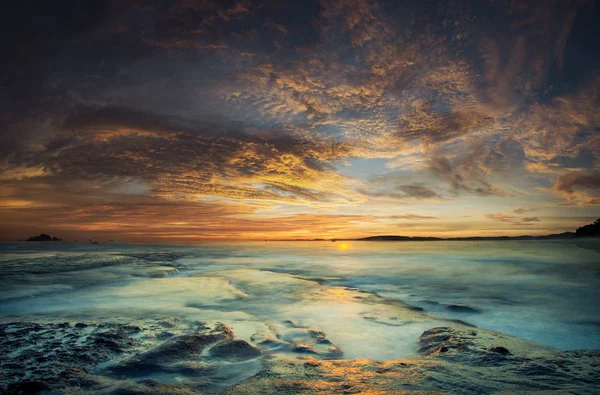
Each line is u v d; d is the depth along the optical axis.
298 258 30.16
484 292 11.83
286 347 5.00
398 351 5.18
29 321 6.45
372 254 37.31
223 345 4.59
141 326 6.01
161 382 3.43
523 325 7.39
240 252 41.66
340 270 19.64
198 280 13.41
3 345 4.69
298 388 3.04
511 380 3.19
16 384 3.24
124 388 3.21
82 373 3.70
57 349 4.51
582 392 2.84
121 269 16.12
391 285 13.68
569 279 15.26
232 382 3.60
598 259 26.03
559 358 3.93
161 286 11.84
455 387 3.00
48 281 11.77
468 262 24.50
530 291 12.06
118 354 4.46
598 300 10.26
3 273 12.69
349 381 3.22
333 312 7.97
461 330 5.67
